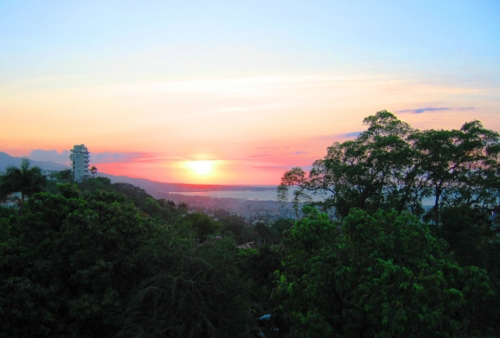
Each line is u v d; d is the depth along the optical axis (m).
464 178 19.17
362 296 9.67
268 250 20.61
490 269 18.06
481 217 21.12
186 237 16.39
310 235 11.71
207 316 12.60
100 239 14.21
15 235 14.55
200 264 13.66
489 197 20.00
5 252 13.01
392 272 9.45
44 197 15.31
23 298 11.74
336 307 10.93
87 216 14.59
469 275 11.18
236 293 13.99
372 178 19.36
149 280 12.97
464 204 20.08
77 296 13.09
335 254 10.59
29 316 11.66
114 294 12.86
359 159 19.62
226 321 13.03
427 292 9.52
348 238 11.78
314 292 10.61
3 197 34.72
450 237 17.55
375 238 11.22
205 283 13.23
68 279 13.30
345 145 20.11
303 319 10.08
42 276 13.02
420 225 11.59
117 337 11.57
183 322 12.10
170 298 12.15
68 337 11.94
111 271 13.45
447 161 18.52
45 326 11.95
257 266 19.62
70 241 13.70
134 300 12.38
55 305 12.38
